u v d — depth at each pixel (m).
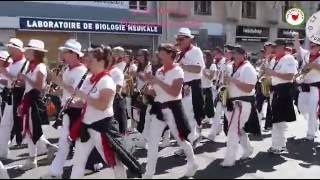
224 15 23.81
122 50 7.69
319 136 8.40
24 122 6.18
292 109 6.98
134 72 8.00
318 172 6.05
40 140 6.88
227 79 6.12
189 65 6.72
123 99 7.18
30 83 6.11
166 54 5.41
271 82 7.41
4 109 6.80
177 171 6.11
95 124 4.88
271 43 8.32
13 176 5.97
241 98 6.07
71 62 5.51
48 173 5.65
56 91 6.84
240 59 6.09
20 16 16.02
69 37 16.84
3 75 6.76
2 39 15.43
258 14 25.39
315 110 7.86
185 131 5.52
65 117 5.59
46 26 16.12
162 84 5.37
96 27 17.52
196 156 6.93
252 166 6.32
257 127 6.20
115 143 4.98
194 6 22.17
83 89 5.01
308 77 7.86
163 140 7.59
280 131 7.04
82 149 4.95
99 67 4.89
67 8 17.58
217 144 7.78
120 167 5.12
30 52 6.14
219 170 6.12
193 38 6.99
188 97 6.83
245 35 24.78
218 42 23.47
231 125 6.18
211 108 8.20
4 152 6.91
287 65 6.88
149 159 5.61
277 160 6.66
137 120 7.98
